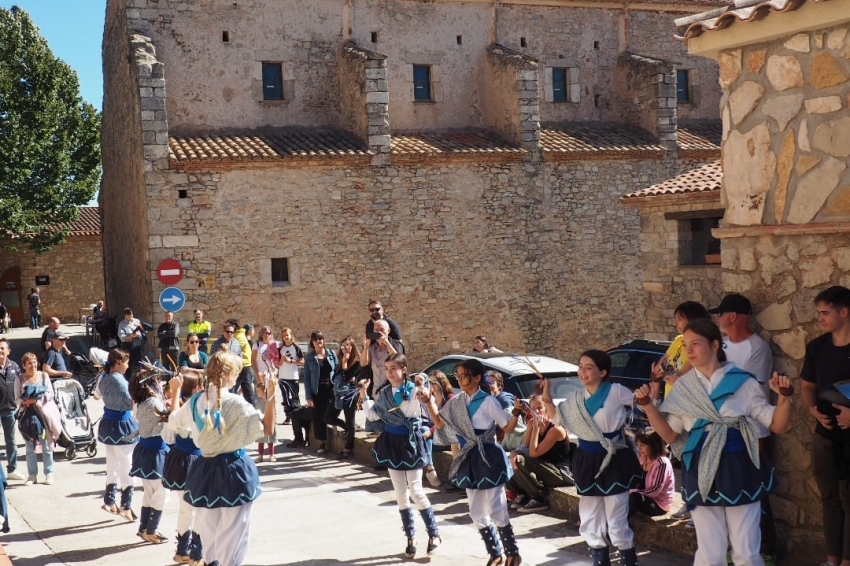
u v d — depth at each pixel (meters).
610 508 6.33
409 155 23.88
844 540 5.77
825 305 5.71
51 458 11.92
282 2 25.20
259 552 8.12
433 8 26.83
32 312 40.81
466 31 27.22
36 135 36.84
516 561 7.17
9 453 12.09
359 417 16.55
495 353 12.80
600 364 6.35
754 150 6.75
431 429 8.16
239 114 24.94
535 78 25.50
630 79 28.28
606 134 27.59
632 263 26.70
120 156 27.00
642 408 5.74
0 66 35.88
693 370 5.73
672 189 17.88
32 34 37.19
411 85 26.69
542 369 11.73
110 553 8.31
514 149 25.11
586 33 28.67
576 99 28.53
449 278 24.69
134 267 25.17
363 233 23.78
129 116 24.28
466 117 27.30
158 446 8.48
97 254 43.62
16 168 36.00
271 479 11.84
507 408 9.47
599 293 26.38
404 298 24.23
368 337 12.69
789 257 6.51
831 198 6.21
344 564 7.64
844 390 5.47
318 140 24.39
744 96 6.82
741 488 5.45
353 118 24.73
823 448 5.88
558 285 25.91
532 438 7.67
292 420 14.38
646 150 26.45
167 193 21.98
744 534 5.52
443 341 24.64
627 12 29.08
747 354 6.53
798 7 6.21
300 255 23.22
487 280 25.09
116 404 9.39
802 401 6.46
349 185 23.61
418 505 7.86
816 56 6.27
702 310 6.90
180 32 24.33
